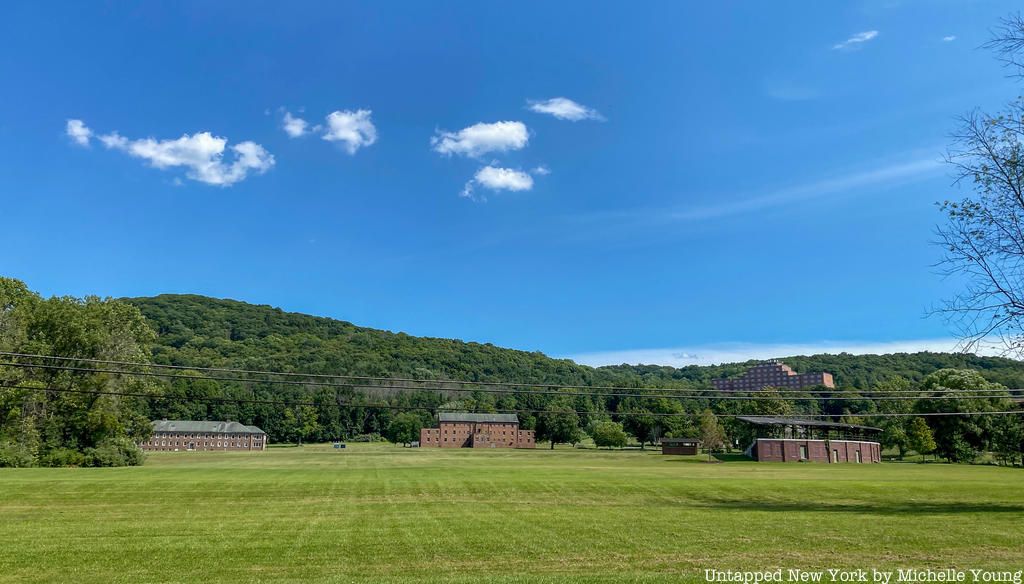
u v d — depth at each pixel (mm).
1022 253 24531
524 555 17656
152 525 24328
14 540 20562
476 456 111375
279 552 18359
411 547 19094
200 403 164500
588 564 16266
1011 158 24484
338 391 168625
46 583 14445
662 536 20750
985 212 25156
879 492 38344
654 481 46719
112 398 67875
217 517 26984
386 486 42094
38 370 64938
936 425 104812
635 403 161750
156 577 15039
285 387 174500
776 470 66438
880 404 139625
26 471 52812
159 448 150000
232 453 123062
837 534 20531
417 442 178875
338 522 25172
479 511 29125
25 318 65750
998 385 97625
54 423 66250
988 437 100812
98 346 67125
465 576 14734
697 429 126250
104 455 65625
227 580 14664
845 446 99812
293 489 39781
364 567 16203
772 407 138750
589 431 185000
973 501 32500
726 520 24797
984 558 16156
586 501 34219
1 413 63656
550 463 84000
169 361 167625
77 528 23469
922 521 23594
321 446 169500
